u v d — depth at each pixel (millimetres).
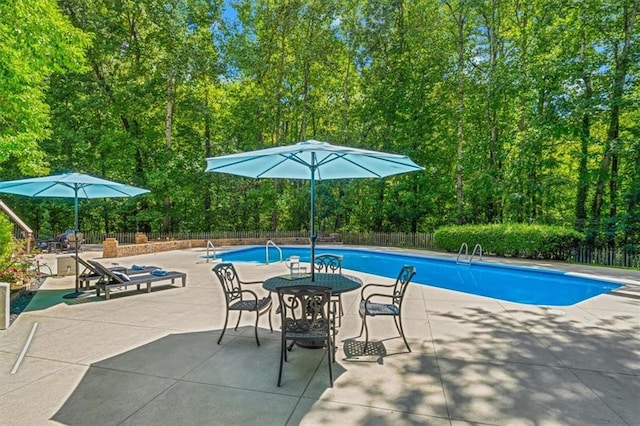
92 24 15664
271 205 19969
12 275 6715
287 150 3971
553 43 14281
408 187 19188
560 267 10289
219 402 2879
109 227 21016
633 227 12180
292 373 3418
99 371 3432
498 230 12906
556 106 13516
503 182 15367
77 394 2992
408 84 18531
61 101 16953
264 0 19078
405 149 18312
